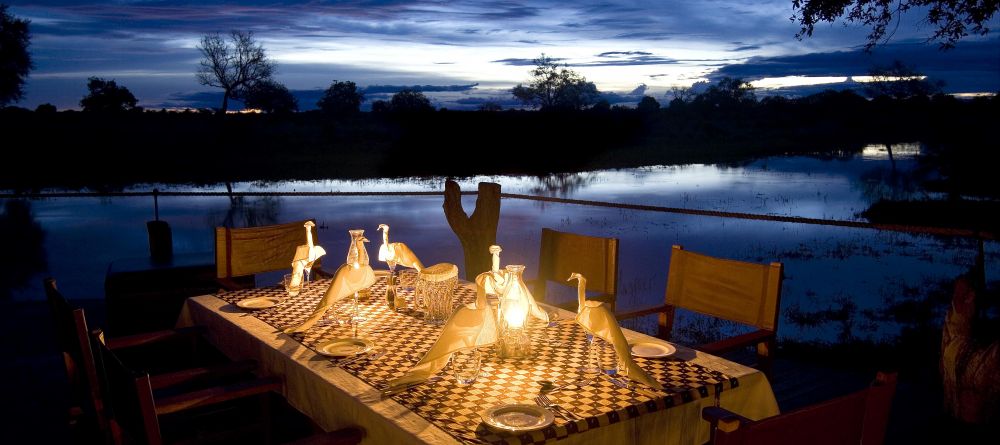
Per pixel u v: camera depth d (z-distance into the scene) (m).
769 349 2.72
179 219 16.30
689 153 43.25
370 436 1.81
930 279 12.05
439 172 29.14
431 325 2.58
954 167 23.58
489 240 4.70
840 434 1.41
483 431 1.64
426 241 13.34
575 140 38.91
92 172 24.22
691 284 3.08
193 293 4.40
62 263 9.61
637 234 16.39
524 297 2.20
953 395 3.12
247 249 3.87
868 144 45.16
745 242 15.74
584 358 2.18
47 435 3.29
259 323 2.64
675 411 1.89
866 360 4.93
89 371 2.25
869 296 10.70
